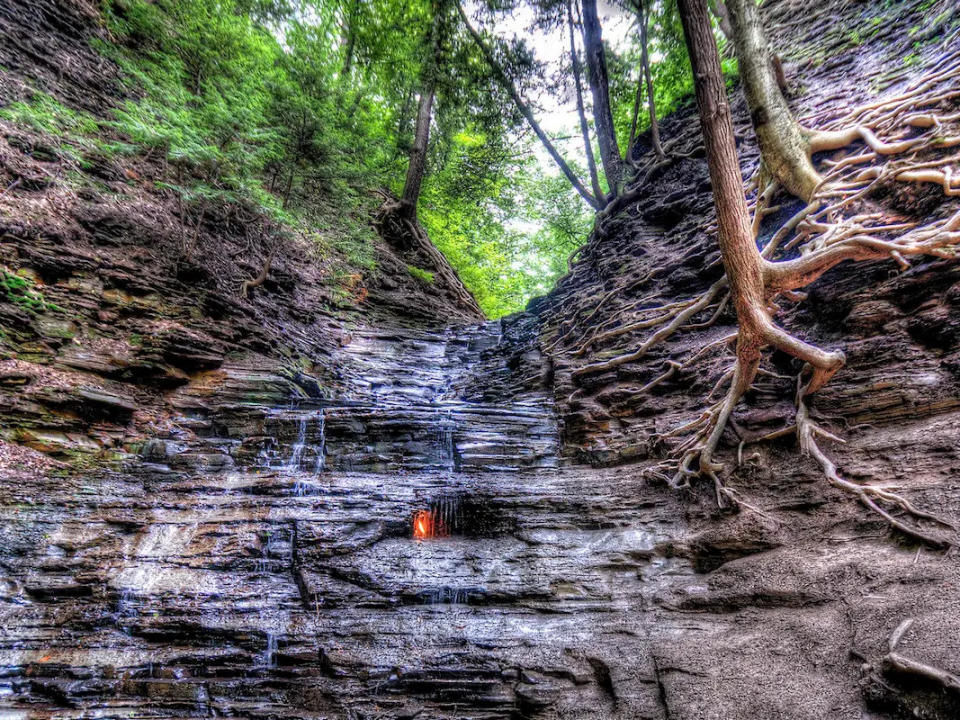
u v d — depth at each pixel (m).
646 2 13.59
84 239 8.67
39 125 8.81
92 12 12.22
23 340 7.16
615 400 8.66
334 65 14.66
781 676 3.75
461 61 14.69
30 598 4.93
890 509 4.63
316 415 8.37
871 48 10.51
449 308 18.03
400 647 4.75
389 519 6.41
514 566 5.73
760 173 9.15
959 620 3.44
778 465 5.93
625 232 13.24
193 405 8.28
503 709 4.23
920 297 5.99
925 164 6.59
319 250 14.84
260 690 4.43
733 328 8.44
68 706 4.21
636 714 3.88
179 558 5.59
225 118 9.59
